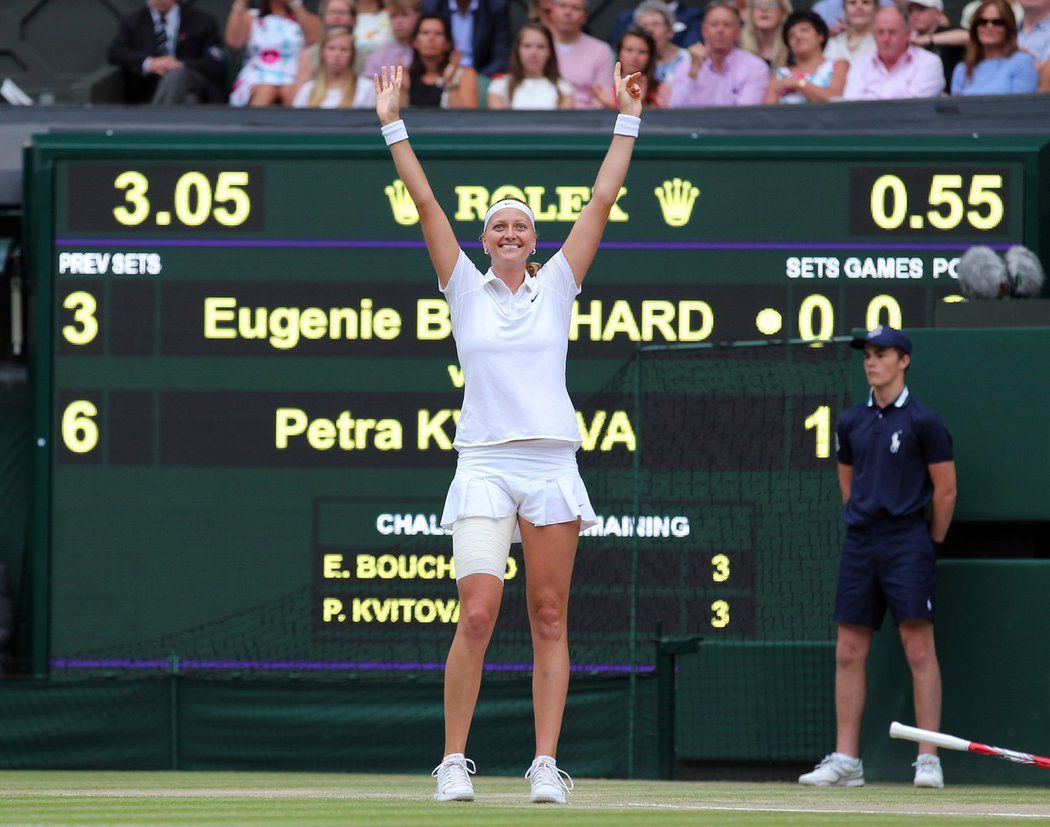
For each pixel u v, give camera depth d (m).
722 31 29.08
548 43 29.00
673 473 23.67
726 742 21.20
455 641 12.56
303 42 31.16
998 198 24.23
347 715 23.23
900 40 28.81
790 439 23.56
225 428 24.55
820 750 20.83
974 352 18.52
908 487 17.69
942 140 24.36
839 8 30.31
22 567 26.95
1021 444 18.34
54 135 24.81
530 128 25.44
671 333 24.22
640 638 23.20
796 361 23.73
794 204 24.31
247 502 24.45
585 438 23.92
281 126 25.92
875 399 17.92
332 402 24.52
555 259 12.85
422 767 23.03
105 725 23.61
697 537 23.42
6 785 16.72
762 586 23.20
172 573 24.45
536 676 12.54
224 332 24.62
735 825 9.38
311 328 24.59
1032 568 18.17
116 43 31.75
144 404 24.61
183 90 30.08
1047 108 24.97
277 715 23.36
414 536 24.28
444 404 24.45
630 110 13.26
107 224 24.77
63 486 24.59
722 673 21.30
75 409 24.61
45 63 33.00
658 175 24.36
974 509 18.42
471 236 24.45
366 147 24.62
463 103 29.23
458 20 30.27
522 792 14.86
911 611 17.50
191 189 24.77
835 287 24.22
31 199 25.27
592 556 23.53
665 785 17.83
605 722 22.17
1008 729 18.14
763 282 24.25
